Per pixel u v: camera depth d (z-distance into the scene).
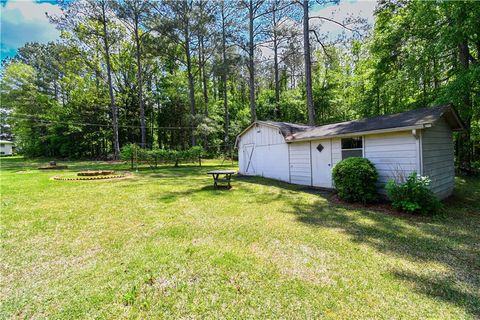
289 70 24.06
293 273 2.69
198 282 2.51
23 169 14.12
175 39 19.22
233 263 2.91
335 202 6.08
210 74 21.89
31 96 23.94
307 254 3.17
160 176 11.11
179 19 18.38
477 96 7.82
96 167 15.53
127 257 3.07
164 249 3.30
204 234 3.88
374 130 6.14
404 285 2.46
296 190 7.75
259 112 23.14
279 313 2.06
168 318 2.00
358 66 15.33
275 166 10.04
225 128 23.61
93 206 5.61
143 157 14.94
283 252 3.23
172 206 5.66
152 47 19.03
